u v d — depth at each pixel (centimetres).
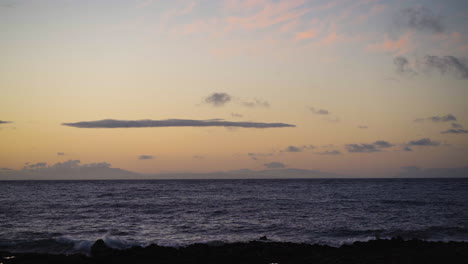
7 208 4816
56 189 10644
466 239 2820
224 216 4038
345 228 3228
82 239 2725
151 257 2103
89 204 5375
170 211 4491
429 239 2828
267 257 2131
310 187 11862
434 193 8056
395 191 9006
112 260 2042
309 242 2727
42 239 2652
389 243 2450
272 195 7500
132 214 4209
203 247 2366
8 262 1966
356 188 10988
